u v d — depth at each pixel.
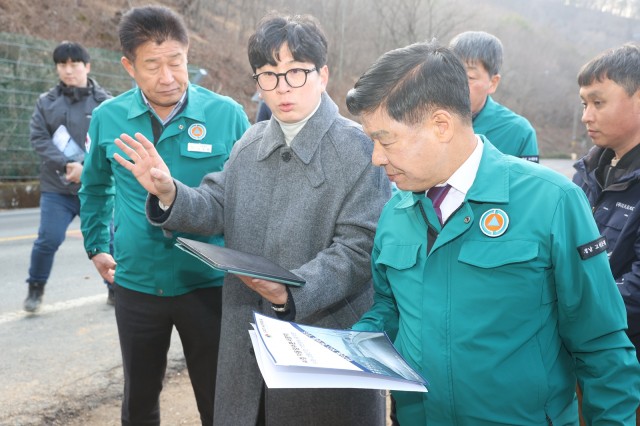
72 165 4.21
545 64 45.44
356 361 1.42
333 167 1.92
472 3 33.72
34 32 14.16
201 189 2.18
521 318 1.46
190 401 3.42
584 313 1.47
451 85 1.43
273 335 1.49
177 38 2.37
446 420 1.54
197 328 2.54
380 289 1.83
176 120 2.52
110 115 2.59
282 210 1.98
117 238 2.55
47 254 4.59
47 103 4.63
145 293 2.52
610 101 2.12
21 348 3.94
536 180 1.48
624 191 2.17
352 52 25.95
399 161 1.47
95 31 15.49
